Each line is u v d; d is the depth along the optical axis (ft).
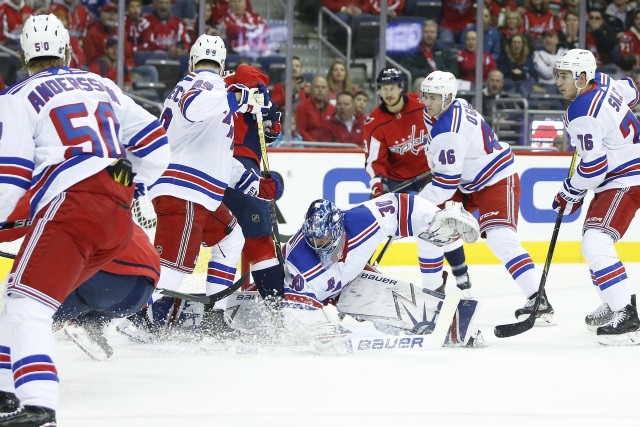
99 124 30.99
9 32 84.74
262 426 31.09
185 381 38.45
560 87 51.29
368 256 45.88
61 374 39.65
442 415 32.99
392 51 93.76
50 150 30.17
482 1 90.99
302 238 45.55
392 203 46.09
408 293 47.14
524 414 33.32
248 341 46.80
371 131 66.03
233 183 47.60
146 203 58.85
